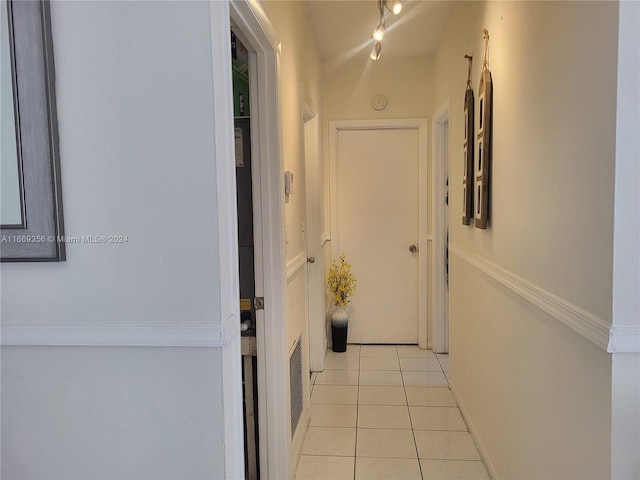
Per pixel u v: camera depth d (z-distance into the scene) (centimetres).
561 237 141
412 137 418
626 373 114
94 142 112
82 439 119
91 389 118
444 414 297
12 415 120
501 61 201
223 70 118
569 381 138
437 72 371
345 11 303
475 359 259
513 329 191
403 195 422
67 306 116
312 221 366
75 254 115
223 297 115
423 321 425
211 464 117
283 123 221
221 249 114
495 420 220
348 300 434
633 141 110
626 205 111
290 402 230
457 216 306
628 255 112
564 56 139
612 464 115
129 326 115
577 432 133
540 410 162
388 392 332
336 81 412
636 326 112
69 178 113
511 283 188
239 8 150
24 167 111
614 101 111
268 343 210
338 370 375
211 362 115
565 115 138
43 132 110
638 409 115
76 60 111
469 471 235
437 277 407
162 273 114
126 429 118
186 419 116
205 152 111
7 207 112
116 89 111
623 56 109
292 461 231
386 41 365
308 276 368
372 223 427
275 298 208
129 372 117
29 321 117
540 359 161
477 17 243
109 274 115
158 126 111
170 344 114
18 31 108
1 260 113
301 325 272
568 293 137
